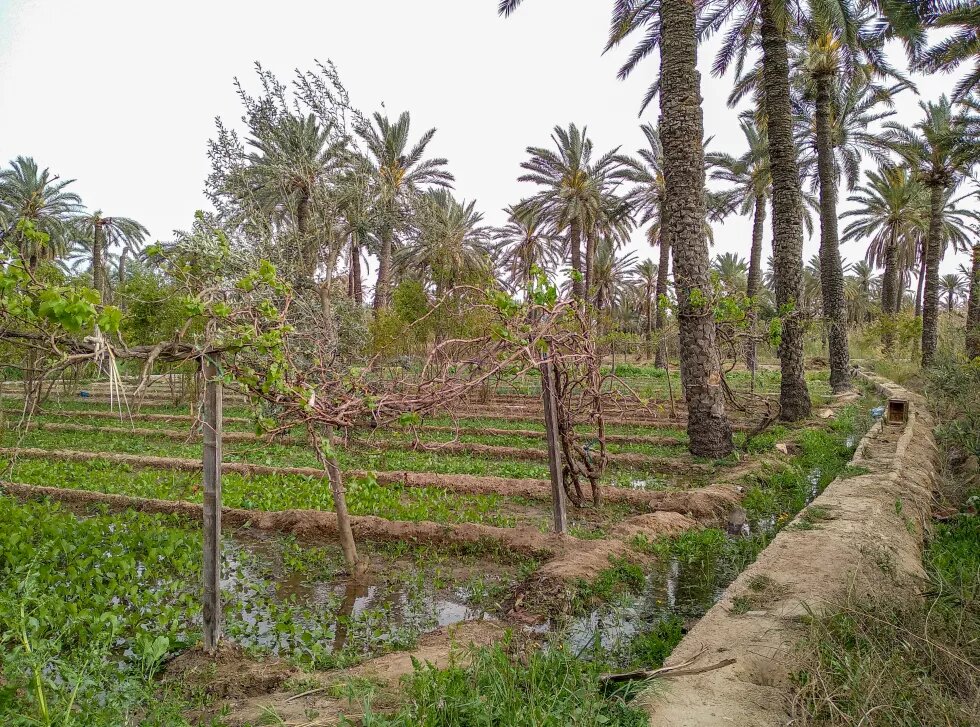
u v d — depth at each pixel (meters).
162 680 4.69
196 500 9.58
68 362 3.78
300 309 6.46
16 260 3.71
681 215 12.43
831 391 23.36
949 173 25.45
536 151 29.05
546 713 3.41
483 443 14.53
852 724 3.47
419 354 19.41
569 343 8.54
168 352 4.54
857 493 8.52
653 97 20.62
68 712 3.69
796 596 5.36
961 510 8.91
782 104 16.08
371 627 5.85
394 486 10.54
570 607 6.08
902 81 21.48
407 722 3.44
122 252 35.50
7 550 6.88
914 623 4.43
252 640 5.59
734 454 12.35
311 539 8.31
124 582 6.46
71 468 11.94
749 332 14.55
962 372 16.17
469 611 6.26
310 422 5.75
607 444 14.62
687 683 4.08
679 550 7.74
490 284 8.39
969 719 3.50
